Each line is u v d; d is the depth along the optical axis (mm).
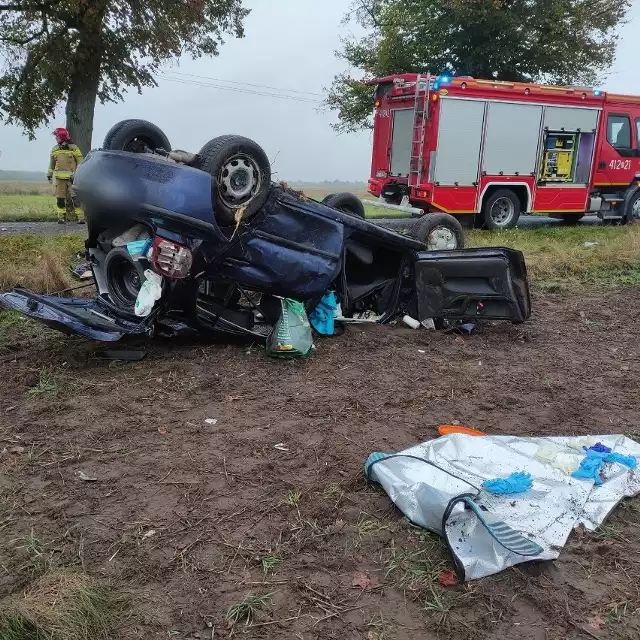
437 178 13836
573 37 23016
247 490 3184
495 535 2609
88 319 4609
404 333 6129
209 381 4637
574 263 9711
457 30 22688
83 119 20203
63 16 18719
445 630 2311
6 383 4469
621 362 5484
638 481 3258
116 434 3760
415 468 3154
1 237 9977
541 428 4066
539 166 14898
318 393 4516
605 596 2504
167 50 19750
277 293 5285
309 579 2553
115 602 2369
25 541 2709
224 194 4703
